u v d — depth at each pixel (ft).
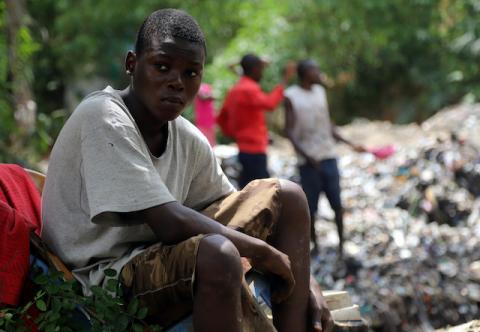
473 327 12.14
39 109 57.06
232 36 55.36
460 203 23.12
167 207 8.45
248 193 9.40
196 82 8.94
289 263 8.79
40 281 8.66
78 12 54.03
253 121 22.77
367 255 20.13
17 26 28.35
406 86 58.49
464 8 53.67
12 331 8.53
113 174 8.50
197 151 9.73
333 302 10.69
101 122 8.70
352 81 56.29
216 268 7.89
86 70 56.59
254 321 8.36
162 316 8.75
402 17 52.65
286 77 22.75
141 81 8.93
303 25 50.72
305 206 9.39
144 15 53.26
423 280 18.38
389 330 16.57
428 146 26.22
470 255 20.01
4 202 9.05
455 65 53.36
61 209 9.14
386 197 24.76
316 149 20.83
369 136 34.27
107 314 8.46
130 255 8.92
